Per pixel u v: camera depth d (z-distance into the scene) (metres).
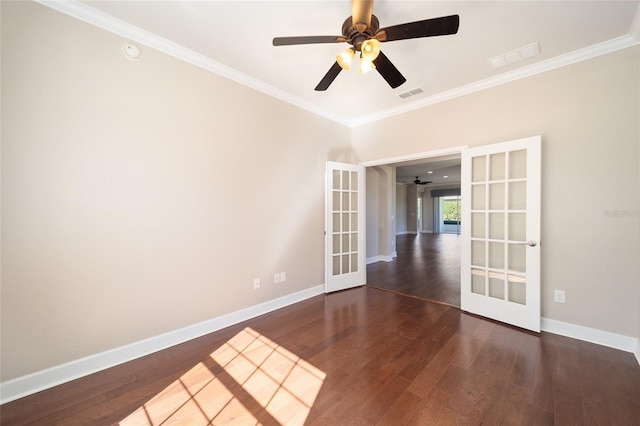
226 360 2.19
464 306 3.20
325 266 3.94
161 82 2.36
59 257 1.89
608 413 1.59
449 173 9.48
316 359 2.20
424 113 3.56
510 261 2.88
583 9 1.95
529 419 1.55
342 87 3.21
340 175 4.10
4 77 1.70
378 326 2.82
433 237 11.39
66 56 1.90
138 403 1.71
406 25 1.64
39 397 1.75
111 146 2.10
